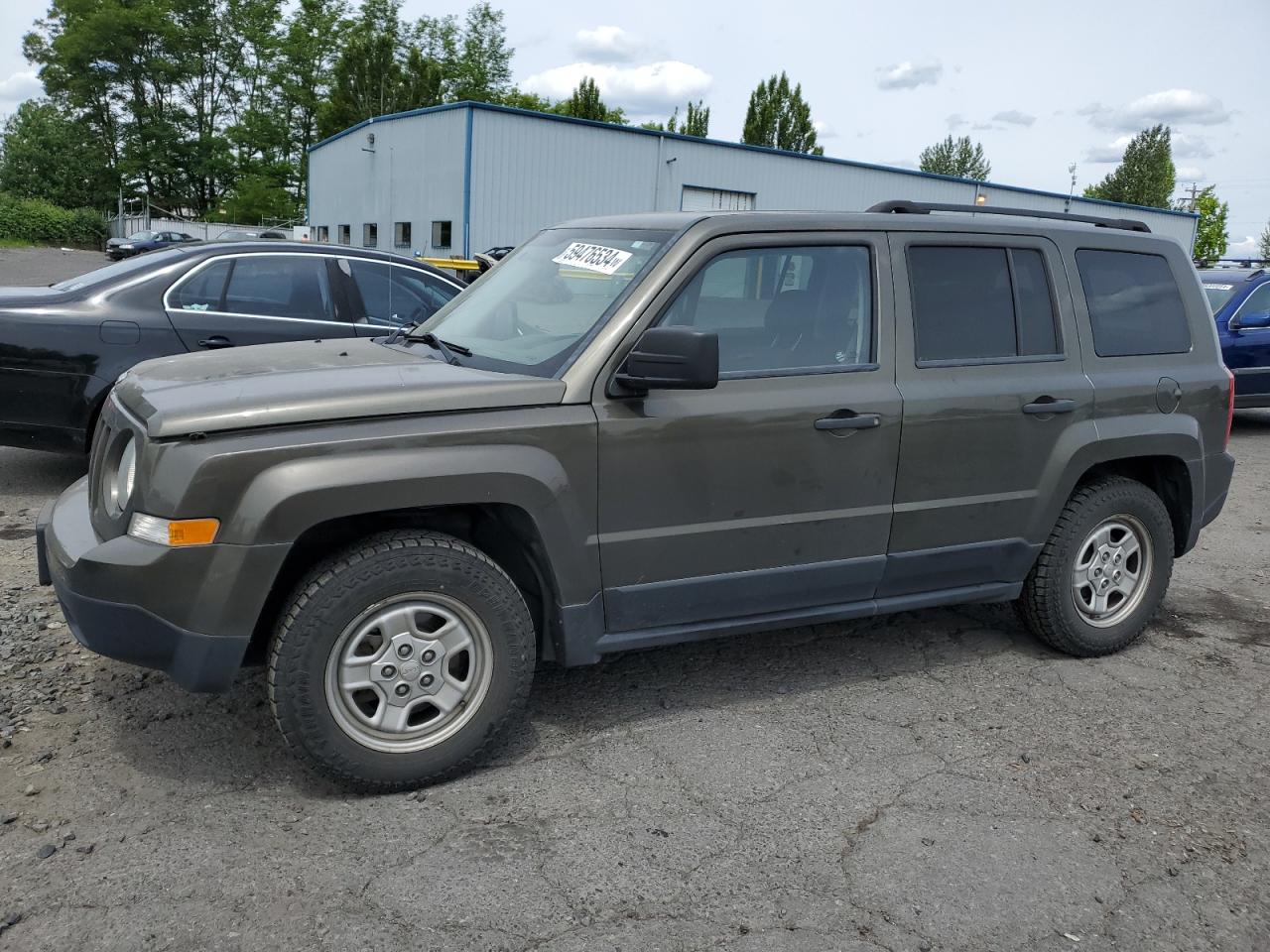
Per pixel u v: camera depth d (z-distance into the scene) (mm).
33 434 6090
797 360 3736
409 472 3043
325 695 3039
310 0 68438
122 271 6418
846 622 4906
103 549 2967
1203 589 5691
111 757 3348
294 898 2658
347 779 3119
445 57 73000
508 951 2490
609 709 3871
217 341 6449
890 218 3971
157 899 2631
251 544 2908
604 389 3371
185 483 2887
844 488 3785
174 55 67875
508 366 3512
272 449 2943
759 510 3646
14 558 5289
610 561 3430
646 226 3826
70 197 68875
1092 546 4461
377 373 3369
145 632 2953
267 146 68750
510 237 23125
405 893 2693
